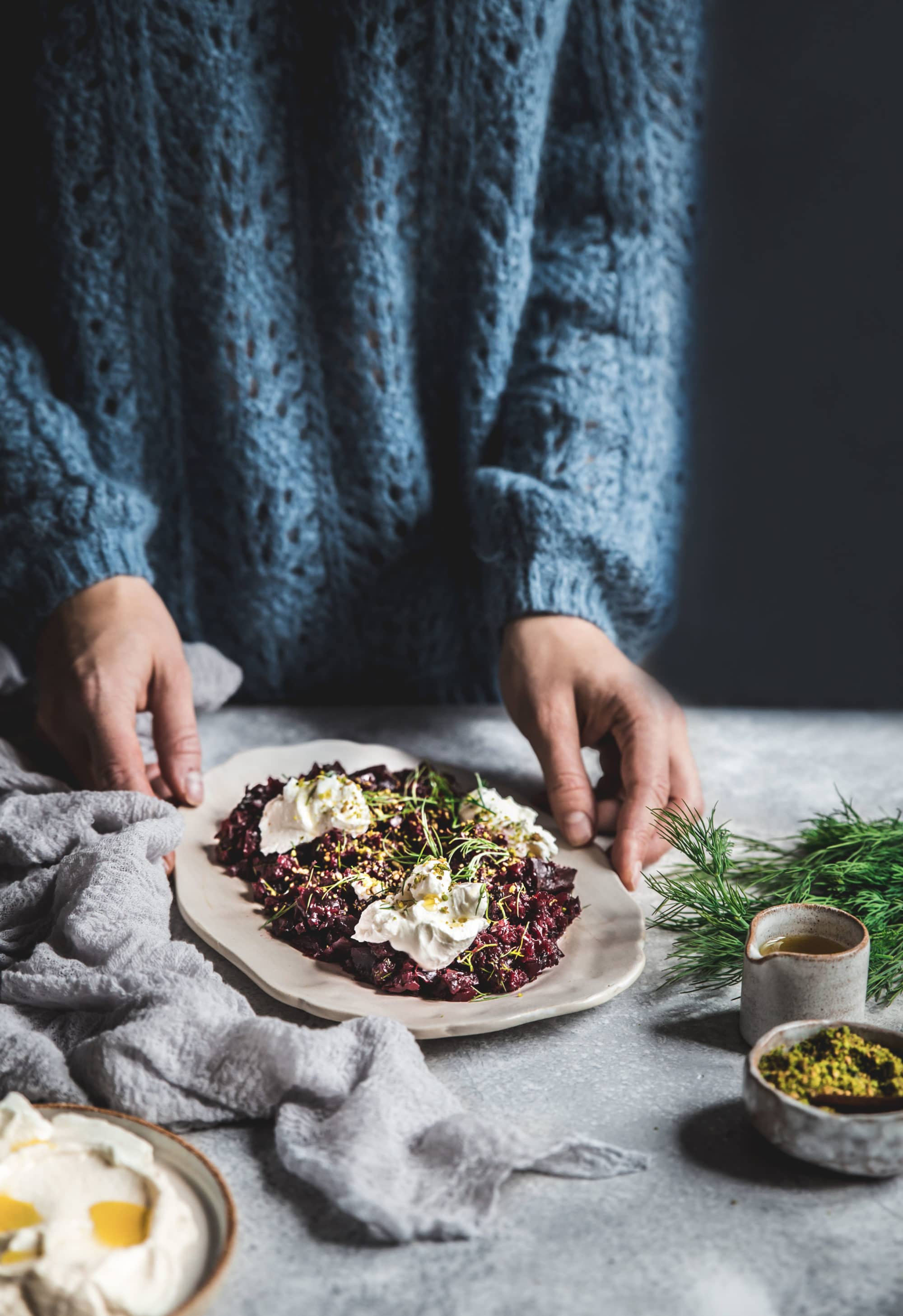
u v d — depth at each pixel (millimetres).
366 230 1401
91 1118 671
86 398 1447
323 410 1501
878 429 2766
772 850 1123
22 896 936
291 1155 675
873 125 2631
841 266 2705
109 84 1314
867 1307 603
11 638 1315
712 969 938
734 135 2697
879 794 1322
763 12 2617
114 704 1135
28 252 1402
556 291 1467
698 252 1563
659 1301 607
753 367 2789
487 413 1502
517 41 1349
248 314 1423
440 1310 601
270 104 1365
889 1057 722
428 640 1639
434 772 1201
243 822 1069
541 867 982
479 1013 821
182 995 785
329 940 909
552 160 1509
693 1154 726
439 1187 670
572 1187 696
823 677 2910
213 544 1565
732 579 2895
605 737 1225
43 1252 575
